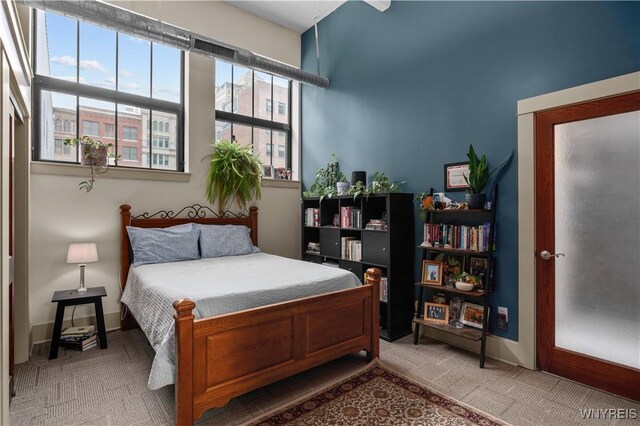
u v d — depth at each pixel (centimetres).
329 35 446
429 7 331
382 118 376
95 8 278
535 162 258
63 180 316
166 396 218
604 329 229
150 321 225
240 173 405
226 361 192
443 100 319
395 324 321
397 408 205
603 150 229
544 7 254
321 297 235
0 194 152
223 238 376
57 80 327
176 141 397
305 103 485
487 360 275
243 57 367
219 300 203
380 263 330
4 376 156
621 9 218
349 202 401
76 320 324
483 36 290
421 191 337
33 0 254
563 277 247
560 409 206
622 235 222
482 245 280
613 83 219
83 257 294
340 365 266
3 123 158
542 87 254
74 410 202
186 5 387
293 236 481
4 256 158
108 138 355
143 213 361
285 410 203
